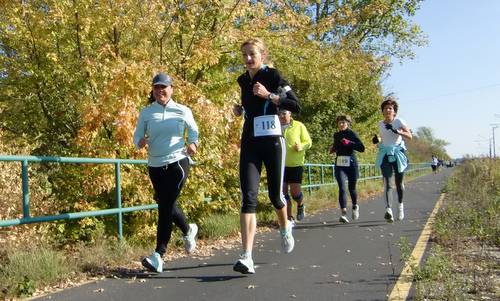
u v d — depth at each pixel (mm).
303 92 23297
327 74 17078
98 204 8078
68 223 7676
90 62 8281
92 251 6191
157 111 5816
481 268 5605
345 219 10250
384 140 10055
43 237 6668
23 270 5164
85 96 8930
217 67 10297
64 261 5715
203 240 8102
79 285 5230
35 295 4887
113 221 8031
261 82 5449
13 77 9547
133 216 7973
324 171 22594
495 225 7844
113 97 7801
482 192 12641
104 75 8273
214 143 8898
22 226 6777
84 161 6480
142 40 9016
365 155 28125
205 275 5590
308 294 4711
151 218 7980
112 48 8703
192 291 4914
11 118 9891
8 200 6969
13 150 8102
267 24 10648
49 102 9617
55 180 8414
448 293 4438
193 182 8516
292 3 13422
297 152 9609
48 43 9109
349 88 22531
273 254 6816
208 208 9133
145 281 5367
